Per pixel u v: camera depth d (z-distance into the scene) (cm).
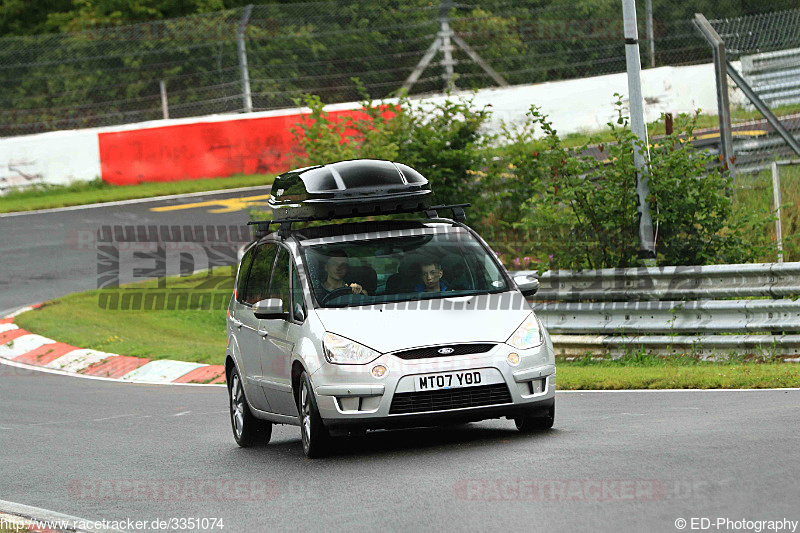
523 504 1605
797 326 3384
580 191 4019
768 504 1480
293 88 10412
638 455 1895
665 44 10244
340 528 1584
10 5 11919
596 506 1548
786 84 5338
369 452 2266
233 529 1672
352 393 2114
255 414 2592
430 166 5291
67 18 11606
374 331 2175
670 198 3931
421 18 10581
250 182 8706
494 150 5444
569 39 9806
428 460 2072
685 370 3188
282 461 2300
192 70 10219
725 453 1842
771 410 2325
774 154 5369
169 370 4353
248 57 10319
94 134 8644
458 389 2123
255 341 2545
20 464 2578
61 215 7744
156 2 11262
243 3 11381
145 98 9681
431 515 1598
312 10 10888
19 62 10069
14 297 5712
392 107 5384
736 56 5309
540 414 2212
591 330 3766
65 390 4025
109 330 5122
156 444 2761
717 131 7994
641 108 3934
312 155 5262
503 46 10275
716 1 10369
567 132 9175
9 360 4762
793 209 4922
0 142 8412
